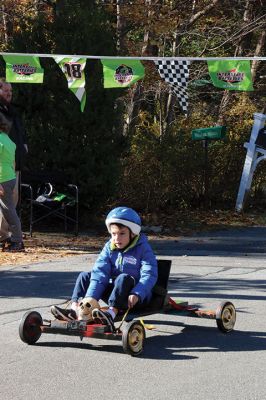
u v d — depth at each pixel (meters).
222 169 23.17
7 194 14.91
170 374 7.23
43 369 7.41
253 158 22.41
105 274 8.29
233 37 26.02
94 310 7.72
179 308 8.75
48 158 18.30
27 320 8.15
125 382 7.00
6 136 14.74
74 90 14.58
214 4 24.97
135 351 7.73
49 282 12.03
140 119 25.89
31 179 17.70
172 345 8.29
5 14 24.44
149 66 23.27
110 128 18.69
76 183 18.36
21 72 14.49
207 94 29.38
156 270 8.28
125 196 21.53
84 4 19.69
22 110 18.28
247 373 7.29
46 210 18.80
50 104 18.19
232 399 6.54
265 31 29.33
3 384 6.96
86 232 18.44
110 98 18.52
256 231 19.58
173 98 24.86
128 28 23.84
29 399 6.54
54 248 15.94
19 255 14.91
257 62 30.03
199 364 7.56
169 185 21.97
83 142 18.41
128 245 8.31
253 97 29.77
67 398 6.57
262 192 23.84
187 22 25.03
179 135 22.80
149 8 23.33
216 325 9.27
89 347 8.20
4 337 8.62
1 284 11.88
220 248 16.73
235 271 13.38
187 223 20.36
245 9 27.27
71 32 18.23
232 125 24.91
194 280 12.36
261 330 9.00
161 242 17.52
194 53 26.81
